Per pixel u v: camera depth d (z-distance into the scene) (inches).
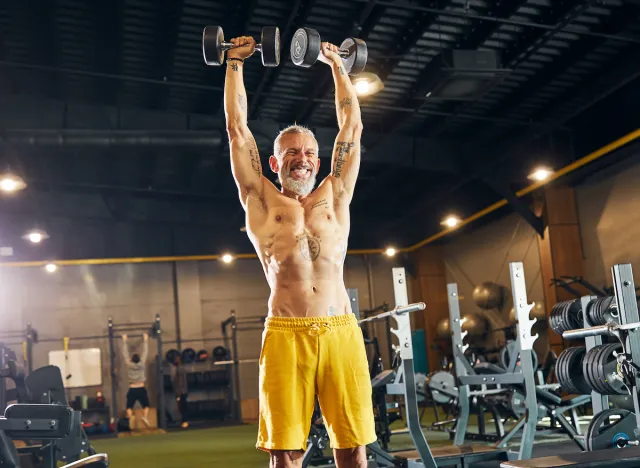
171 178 490.0
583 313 209.2
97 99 376.5
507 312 478.3
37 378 246.4
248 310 570.3
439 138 414.3
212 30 94.1
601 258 398.9
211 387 543.5
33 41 307.6
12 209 534.3
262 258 87.5
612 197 389.4
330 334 83.5
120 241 559.2
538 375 282.5
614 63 313.4
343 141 93.3
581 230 415.5
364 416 83.5
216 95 365.4
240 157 90.0
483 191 497.7
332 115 378.0
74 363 531.5
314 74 327.9
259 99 358.6
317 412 215.5
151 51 315.3
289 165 88.9
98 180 493.4
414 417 186.5
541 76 329.1
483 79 291.1
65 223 551.8
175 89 358.3
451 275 566.6
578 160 374.3
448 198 532.1
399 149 405.4
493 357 473.1
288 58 309.7
